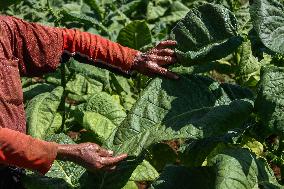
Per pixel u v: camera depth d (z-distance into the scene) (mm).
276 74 2307
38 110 3373
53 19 4562
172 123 2332
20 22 2654
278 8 2309
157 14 5746
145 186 3715
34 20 5141
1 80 2484
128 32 4207
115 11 5086
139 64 2594
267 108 2232
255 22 2270
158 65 2500
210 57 2338
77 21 4426
